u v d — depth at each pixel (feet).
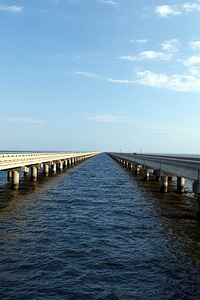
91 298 33.78
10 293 34.40
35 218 70.28
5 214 73.56
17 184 116.57
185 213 78.74
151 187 134.82
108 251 48.67
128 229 62.34
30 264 42.68
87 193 112.78
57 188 124.88
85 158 483.92
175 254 47.57
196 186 71.00
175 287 36.55
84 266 42.52
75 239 54.80
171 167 101.71
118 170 246.27
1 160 92.22
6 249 48.52
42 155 154.71
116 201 96.37
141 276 39.52
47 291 35.12
